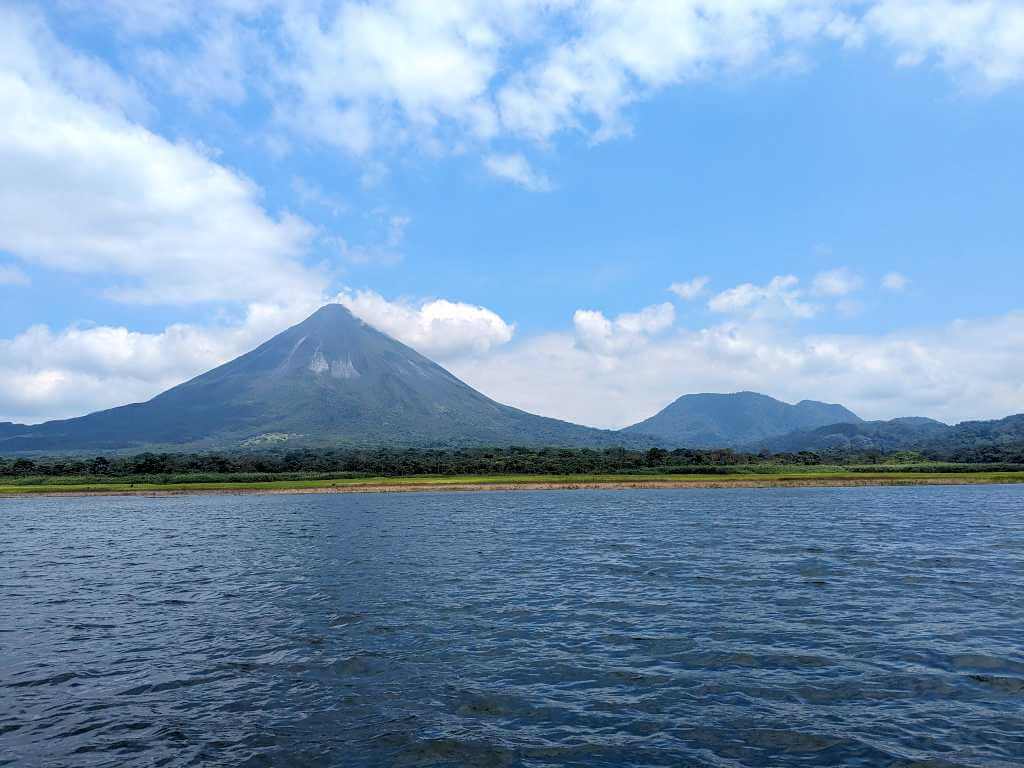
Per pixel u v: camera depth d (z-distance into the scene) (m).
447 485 151.38
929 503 92.00
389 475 181.12
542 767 13.89
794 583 33.66
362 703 17.70
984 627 24.41
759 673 19.67
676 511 83.81
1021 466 163.88
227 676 20.14
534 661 21.11
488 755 14.48
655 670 20.06
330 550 50.22
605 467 183.62
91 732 16.03
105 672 20.73
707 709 16.95
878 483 147.75
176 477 168.38
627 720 16.33
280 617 27.94
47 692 18.95
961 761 13.91
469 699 17.88
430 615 27.67
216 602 31.55
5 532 70.69
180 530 69.56
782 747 14.71
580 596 31.23
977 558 41.31
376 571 39.78
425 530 63.94
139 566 44.31
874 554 43.38
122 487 156.38
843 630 24.27
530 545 51.12
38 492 152.50
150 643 24.16
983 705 16.92
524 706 17.33
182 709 17.47
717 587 32.88
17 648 23.66
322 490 150.25
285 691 18.72
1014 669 19.59
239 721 16.59
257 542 56.66
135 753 14.83
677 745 14.88
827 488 138.62
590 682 19.09
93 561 47.09
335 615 28.00
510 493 138.62
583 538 55.31
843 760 14.05
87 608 30.67
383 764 14.12
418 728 15.98
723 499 108.12
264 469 196.25
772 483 151.00
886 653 21.38
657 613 27.44
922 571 36.72
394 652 22.31
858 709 16.81
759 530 59.25
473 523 71.00
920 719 16.11
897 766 13.75
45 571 42.66
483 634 24.47
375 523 72.75
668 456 196.88
